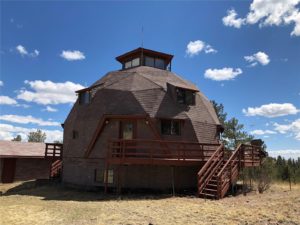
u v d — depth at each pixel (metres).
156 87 25.12
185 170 23.14
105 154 23.02
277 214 13.09
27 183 30.95
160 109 23.73
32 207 15.57
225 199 18.14
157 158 21.05
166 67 33.94
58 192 22.11
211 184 19.77
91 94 26.45
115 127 23.16
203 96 30.11
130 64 33.59
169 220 12.45
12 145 38.00
